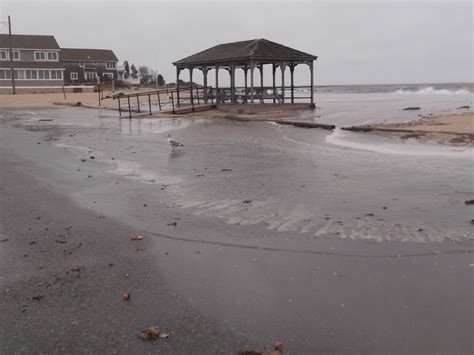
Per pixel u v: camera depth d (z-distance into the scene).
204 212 7.66
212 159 12.86
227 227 6.87
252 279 5.10
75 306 4.57
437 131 17.14
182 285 4.98
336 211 7.62
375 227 6.75
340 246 6.02
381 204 8.02
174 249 6.03
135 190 9.23
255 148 14.86
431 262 5.45
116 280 5.14
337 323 4.18
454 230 6.56
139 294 4.80
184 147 15.24
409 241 6.16
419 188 9.17
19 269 5.46
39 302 4.66
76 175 10.73
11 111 37.56
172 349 3.84
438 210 7.59
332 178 10.20
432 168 11.19
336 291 4.78
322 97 75.19
